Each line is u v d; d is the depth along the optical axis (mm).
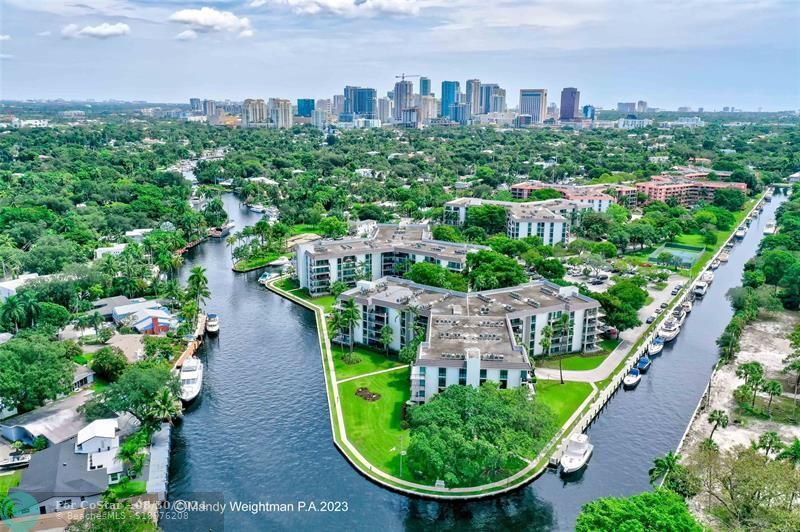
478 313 196625
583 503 134875
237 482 140250
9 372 153125
